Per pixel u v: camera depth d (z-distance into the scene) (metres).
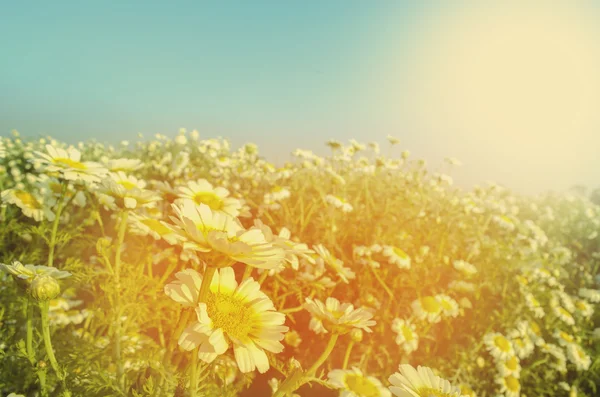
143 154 8.53
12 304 2.39
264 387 2.93
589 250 8.58
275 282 3.16
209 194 2.54
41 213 3.10
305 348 3.29
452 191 7.03
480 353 3.80
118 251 2.17
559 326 4.70
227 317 1.29
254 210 5.04
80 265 2.46
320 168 6.44
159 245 3.40
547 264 5.40
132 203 2.09
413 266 4.01
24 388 2.02
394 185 6.01
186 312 1.42
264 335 1.31
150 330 2.83
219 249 1.14
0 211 3.36
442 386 1.55
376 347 3.34
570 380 4.34
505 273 4.62
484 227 5.77
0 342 2.21
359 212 4.89
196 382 1.39
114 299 2.20
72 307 2.90
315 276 3.09
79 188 2.82
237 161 7.54
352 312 1.72
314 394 2.96
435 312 3.44
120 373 1.92
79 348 2.03
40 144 7.33
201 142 8.62
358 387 2.43
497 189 8.14
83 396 1.85
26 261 3.04
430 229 5.00
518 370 3.66
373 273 3.89
